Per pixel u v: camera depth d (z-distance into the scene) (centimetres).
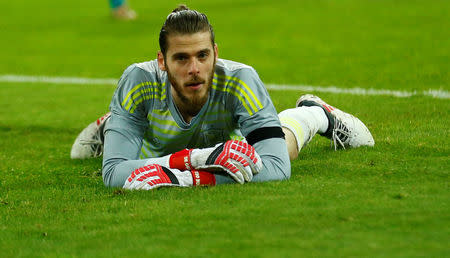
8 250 1160
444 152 1777
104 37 5503
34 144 2459
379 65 3744
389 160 1711
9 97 3478
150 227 1227
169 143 1641
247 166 1488
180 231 1191
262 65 4016
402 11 5778
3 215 1405
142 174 1505
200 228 1199
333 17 5716
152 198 1424
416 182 1465
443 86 3045
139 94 1603
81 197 1516
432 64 3641
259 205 1309
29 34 5819
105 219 1305
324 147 1955
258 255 1047
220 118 1616
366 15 5691
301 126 1766
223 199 1369
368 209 1252
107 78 3975
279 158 1538
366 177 1542
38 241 1199
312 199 1335
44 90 3653
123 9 6234
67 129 2714
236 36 5116
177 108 1598
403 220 1180
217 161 1485
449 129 2092
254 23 5619
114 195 1481
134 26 5897
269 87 3328
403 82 3219
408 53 4041
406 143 1902
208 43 1492
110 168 1571
